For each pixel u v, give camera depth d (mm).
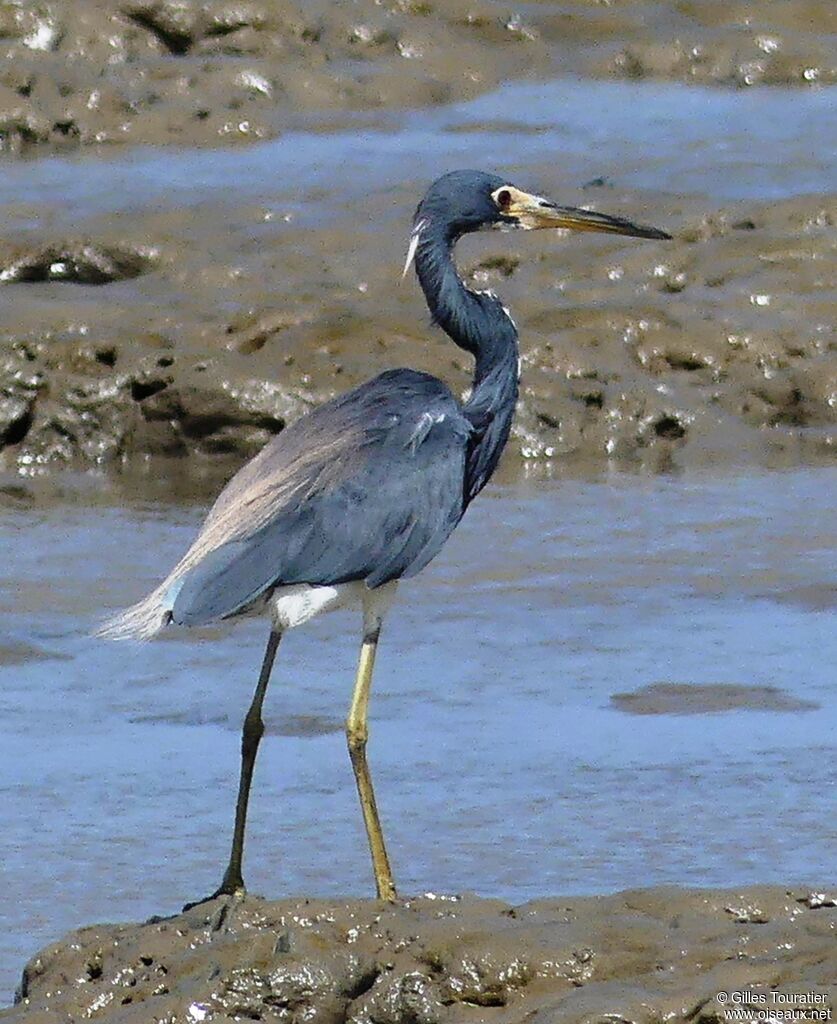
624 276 23188
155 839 11617
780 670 14289
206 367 20688
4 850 11477
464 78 34031
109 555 17406
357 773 10031
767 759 12625
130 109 31000
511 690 14008
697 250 23641
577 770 12508
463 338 11391
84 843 11578
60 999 8695
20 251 23844
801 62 34344
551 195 25703
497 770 12547
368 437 10328
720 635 15055
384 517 10148
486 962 8320
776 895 8844
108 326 21750
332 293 22562
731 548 17250
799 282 22844
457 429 10633
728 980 7973
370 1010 8328
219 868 11195
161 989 8586
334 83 32656
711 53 34719
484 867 11062
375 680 14250
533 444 20297
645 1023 7766
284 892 10828
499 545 17406
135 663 14688
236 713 13695
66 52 32875
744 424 20922
